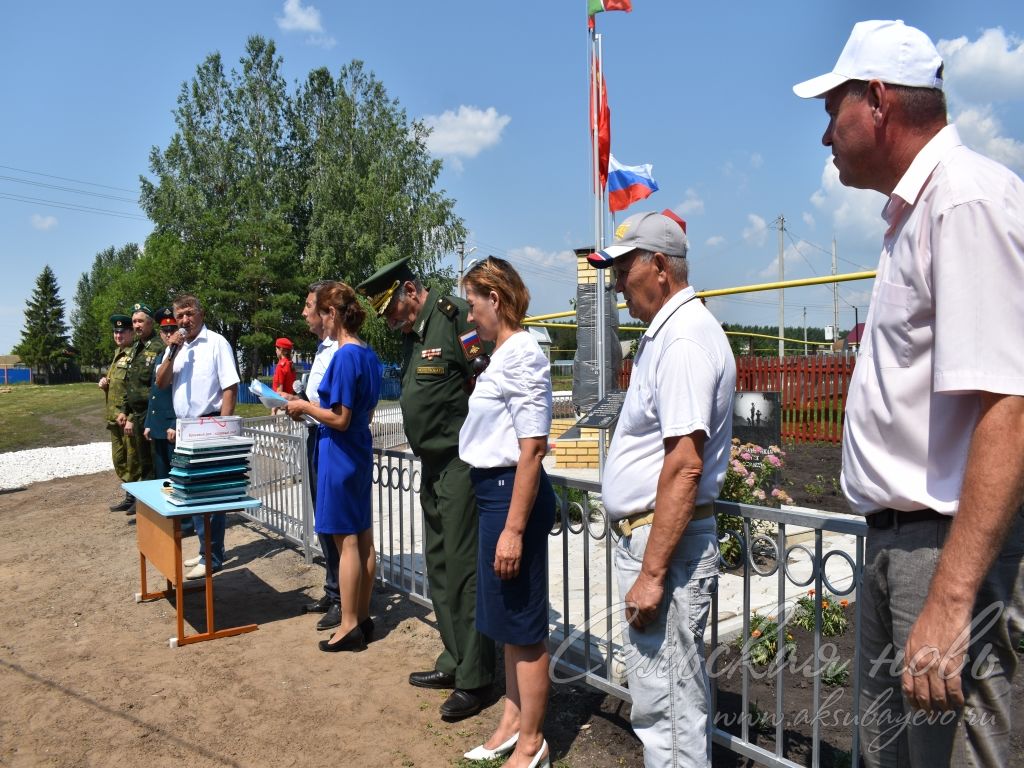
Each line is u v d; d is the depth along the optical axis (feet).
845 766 8.84
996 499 4.43
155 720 10.79
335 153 120.26
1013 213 4.63
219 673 12.40
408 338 11.67
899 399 5.22
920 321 5.09
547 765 9.30
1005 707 5.10
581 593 15.43
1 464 41.88
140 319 24.14
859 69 5.39
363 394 12.87
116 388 25.66
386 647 13.42
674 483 6.59
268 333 126.11
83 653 13.34
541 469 8.98
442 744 10.12
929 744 5.29
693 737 7.17
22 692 11.73
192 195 129.18
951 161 5.01
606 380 27.50
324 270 114.93
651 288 7.20
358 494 12.94
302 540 19.39
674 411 6.56
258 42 133.39
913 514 5.33
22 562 19.85
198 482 13.47
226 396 17.89
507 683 9.84
